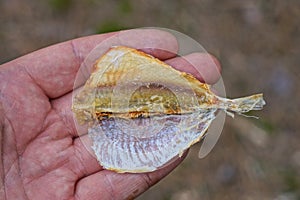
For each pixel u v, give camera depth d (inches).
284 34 21.1
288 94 20.5
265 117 20.2
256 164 19.8
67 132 15.1
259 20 21.2
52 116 15.0
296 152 20.0
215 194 19.5
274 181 19.7
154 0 20.9
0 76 14.9
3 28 20.6
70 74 15.2
